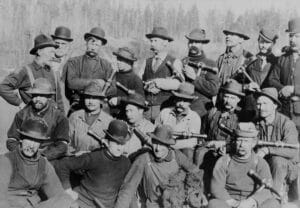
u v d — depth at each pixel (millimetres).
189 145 6559
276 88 7203
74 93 6965
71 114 6383
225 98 6590
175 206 5742
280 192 6070
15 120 6113
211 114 6750
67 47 7762
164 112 6684
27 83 6598
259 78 7312
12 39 9172
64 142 6004
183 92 6582
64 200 5453
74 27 9062
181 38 8938
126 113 6383
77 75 7047
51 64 6770
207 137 6695
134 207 5789
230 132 6484
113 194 5711
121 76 7066
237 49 7531
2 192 5250
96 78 7055
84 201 5680
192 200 5773
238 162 5910
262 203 5781
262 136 6480
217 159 6199
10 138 6105
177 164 5969
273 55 7422
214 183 5902
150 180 5848
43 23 9203
